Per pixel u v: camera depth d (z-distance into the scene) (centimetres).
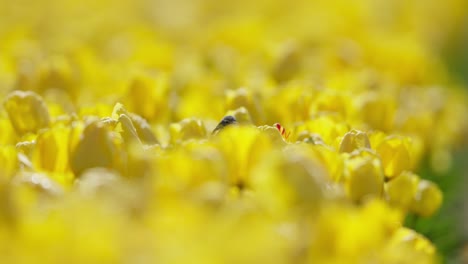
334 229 400
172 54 1513
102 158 511
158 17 2602
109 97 1010
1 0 2422
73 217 373
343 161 524
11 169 509
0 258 362
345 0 2705
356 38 1941
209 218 408
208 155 481
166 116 872
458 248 1136
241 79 1288
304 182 432
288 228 409
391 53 1630
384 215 456
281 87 1085
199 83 1227
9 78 1225
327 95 876
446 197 1230
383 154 632
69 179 510
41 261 359
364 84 1302
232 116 623
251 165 523
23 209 396
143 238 377
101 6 2606
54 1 2473
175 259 359
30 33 1911
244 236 367
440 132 1351
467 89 2489
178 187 436
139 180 489
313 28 2055
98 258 361
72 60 1283
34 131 703
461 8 3531
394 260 419
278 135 577
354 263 403
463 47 3412
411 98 1384
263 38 1791
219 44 1717
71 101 1029
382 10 2753
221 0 2802
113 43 1761
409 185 607
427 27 2831
